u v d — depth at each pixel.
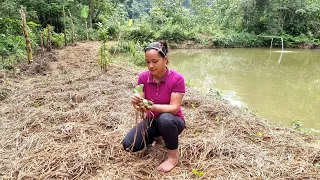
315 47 17.58
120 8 19.52
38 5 11.99
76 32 13.98
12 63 6.47
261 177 1.95
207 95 4.43
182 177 1.95
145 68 7.56
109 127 2.88
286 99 5.63
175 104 1.98
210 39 17.52
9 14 9.20
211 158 2.24
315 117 4.45
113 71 5.96
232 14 20.02
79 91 4.11
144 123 2.13
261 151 2.31
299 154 2.34
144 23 16.77
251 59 12.48
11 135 2.62
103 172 2.04
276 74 8.69
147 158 2.23
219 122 3.05
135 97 1.88
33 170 2.04
